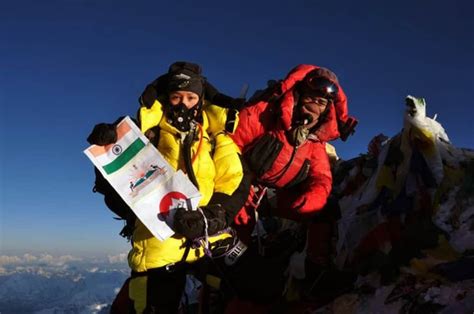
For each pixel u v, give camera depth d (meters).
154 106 3.13
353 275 3.77
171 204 2.90
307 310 3.64
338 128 3.91
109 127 2.91
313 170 3.85
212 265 3.18
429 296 2.99
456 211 3.56
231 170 3.12
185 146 3.03
